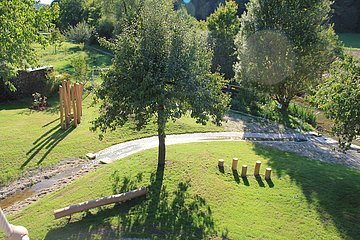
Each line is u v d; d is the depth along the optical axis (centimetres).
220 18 3816
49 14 2039
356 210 1320
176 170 1578
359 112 1253
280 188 1473
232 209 1305
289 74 2647
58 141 2112
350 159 2016
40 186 1648
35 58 2119
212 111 1438
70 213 1248
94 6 7050
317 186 1493
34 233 1195
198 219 1243
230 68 3572
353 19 6197
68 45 6334
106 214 1287
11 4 1792
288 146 2161
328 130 2575
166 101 1319
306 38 2564
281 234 1180
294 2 2611
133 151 1980
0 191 1611
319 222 1252
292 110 2856
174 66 1333
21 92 3062
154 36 1386
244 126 2505
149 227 1205
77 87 2356
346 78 1316
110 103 1446
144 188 1380
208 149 1895
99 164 1841
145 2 1496
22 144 2047
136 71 1373
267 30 2631
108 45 1479
